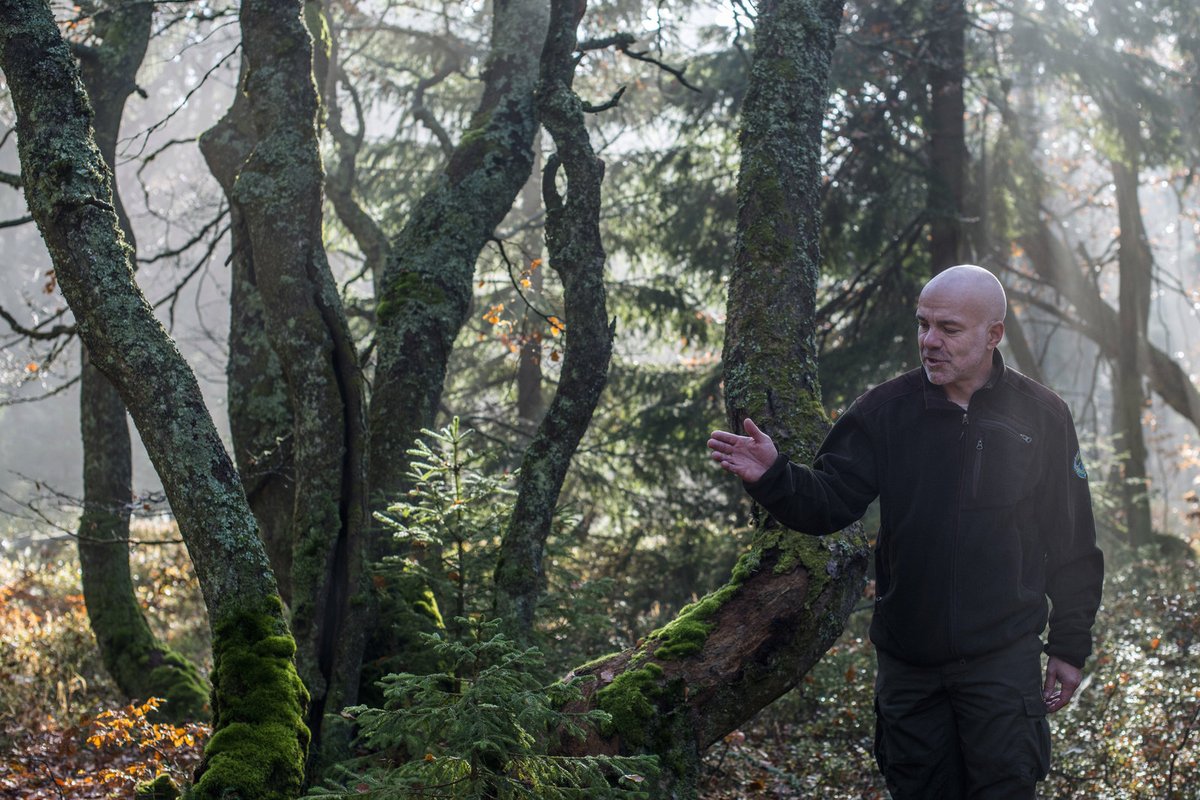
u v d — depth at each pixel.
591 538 13.41
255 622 3.95
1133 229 17.27
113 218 3.99
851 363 13.09
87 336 3.91
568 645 6.58
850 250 13.44
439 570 5.44
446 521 5.24
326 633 5.07
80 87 4.04
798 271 4.66
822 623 4.05
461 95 14.09
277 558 6.23
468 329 13.36
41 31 4.00
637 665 3.99
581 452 13.54
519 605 5.08
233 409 6.39
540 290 11.50
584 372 5.40
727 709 3.95
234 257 6.62
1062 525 3.27
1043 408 3.27
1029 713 3.16
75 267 3.89
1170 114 14.36
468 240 6.53
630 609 11.73
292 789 3.78
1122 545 14.18
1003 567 3.21
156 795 4.48
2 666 8.88
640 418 13.47
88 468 8.35
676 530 13.23
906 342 13.18
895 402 3.32
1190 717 6.23
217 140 6.94
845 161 13.25
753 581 4.14
